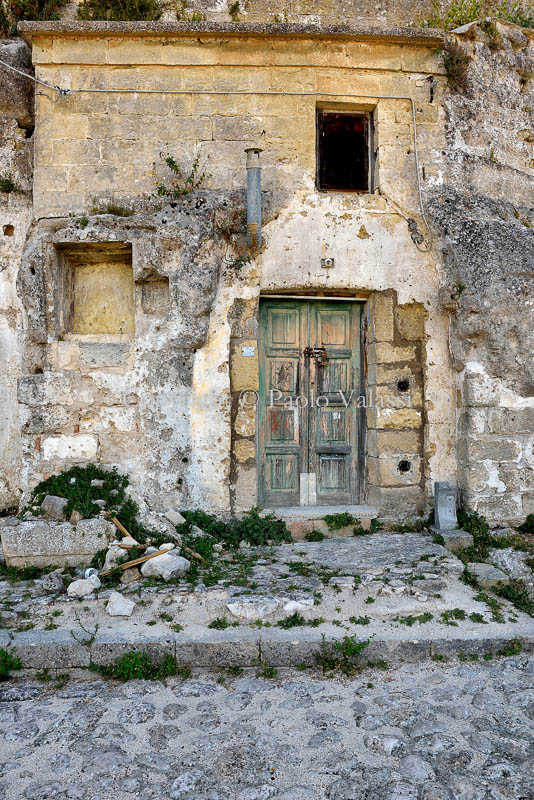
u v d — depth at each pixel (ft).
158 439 19.60
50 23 19.67
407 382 21.03
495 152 22.11
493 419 20.16
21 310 21.59
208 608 14.39
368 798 9.13
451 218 20.70
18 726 10.97
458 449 20.89
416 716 11.23
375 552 18.01
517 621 14.37
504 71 22.57
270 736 10.69
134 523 17.69
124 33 20.03
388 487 20.85
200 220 19.61
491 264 20.15
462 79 21.45
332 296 21.36
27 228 21.68
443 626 13.98
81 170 20.26
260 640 13.20
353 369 21.94
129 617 14.10
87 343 19.44
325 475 21.83
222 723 11.10
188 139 20.48
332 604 14.61
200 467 19.85
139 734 10.77
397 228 20.95
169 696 12.07
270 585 15.30
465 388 20.26
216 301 20.06
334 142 21.61
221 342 20.01
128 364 19.57
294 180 20.59
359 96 20.92
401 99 21.13
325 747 10.36
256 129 20.58
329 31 20.24
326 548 18.63
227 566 16.88
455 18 23.54
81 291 20.66
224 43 20.42
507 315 20.04
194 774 9.66
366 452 21.76
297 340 21.61
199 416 19.86
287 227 20.44
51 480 18.26
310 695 12.03
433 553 17.74
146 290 19.84
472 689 12.16
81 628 13.56
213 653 13.12
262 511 20.49
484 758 10.03
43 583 15.58
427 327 20.95
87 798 9.20
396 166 21.04
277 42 20.52
